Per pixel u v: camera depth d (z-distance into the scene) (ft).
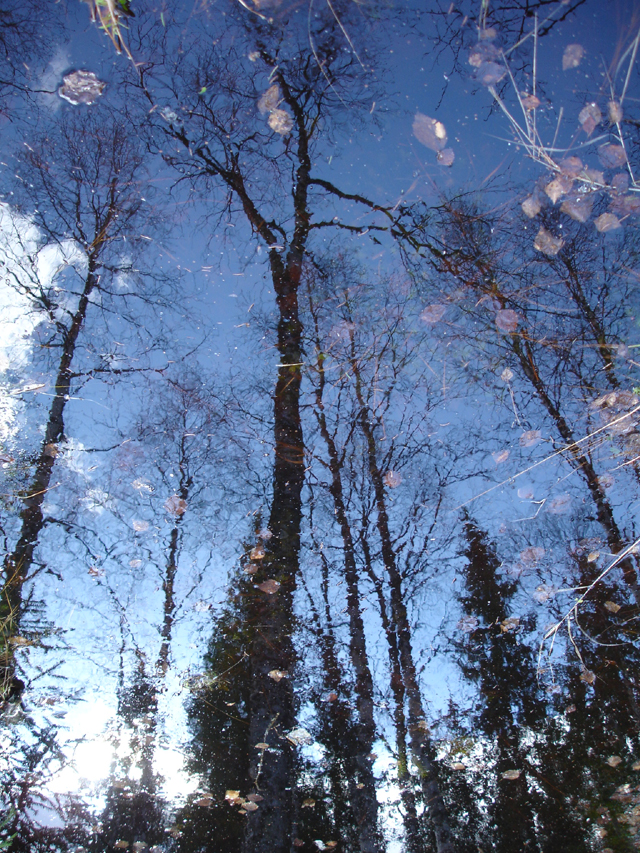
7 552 10.48
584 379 13.19
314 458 14.44
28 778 7.64
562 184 11.58
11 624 9.34
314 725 9.80
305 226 16.67
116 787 8.16
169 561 11.87
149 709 9.29
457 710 10.28
